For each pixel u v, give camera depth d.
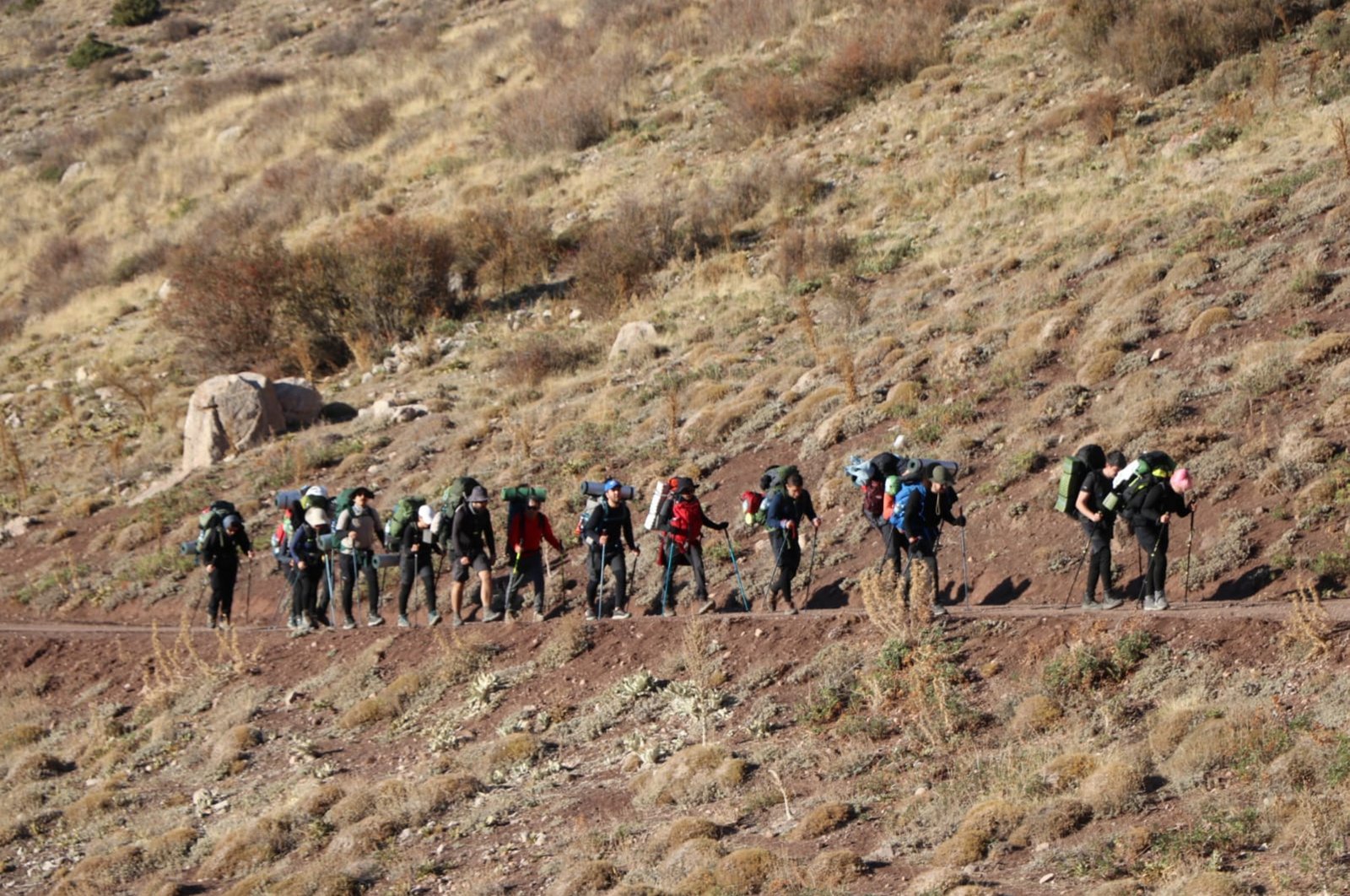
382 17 148.12
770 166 80.12
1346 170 52.50
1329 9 71.69
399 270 77.44
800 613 36.09
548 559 47.06
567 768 31.64
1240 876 18.97
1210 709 24.30
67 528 63.22
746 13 104.06
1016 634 30.45
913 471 33.62
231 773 36.44
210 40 154.00
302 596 44.72
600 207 86.00
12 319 98.56
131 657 46.72
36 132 136.75
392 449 61.75
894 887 21.59
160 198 112.75
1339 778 20.62
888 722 28.89
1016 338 49.78
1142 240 54.59
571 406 60.19
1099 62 77.44
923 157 76.88
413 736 36.09
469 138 104.50
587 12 120.94
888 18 93.75
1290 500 33.97
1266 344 41.53
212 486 62.66
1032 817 22.58
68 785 38.53
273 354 77.44
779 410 51.97
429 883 26.91
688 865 24.11
